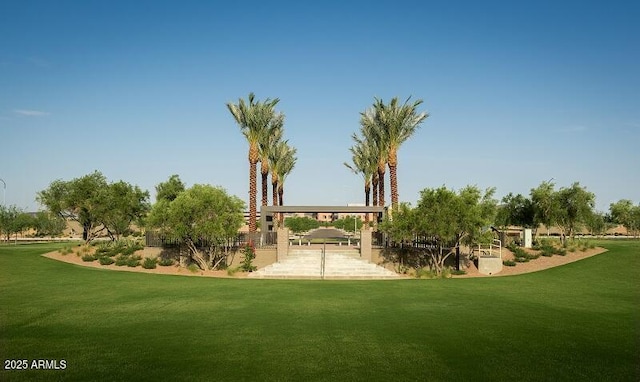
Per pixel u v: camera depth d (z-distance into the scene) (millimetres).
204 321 13875
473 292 19609
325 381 8953
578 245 33656
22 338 11906
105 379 9039
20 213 63438
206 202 28438
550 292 19828
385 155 39250
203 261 29641
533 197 38219
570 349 11086
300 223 77250
